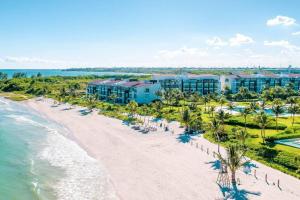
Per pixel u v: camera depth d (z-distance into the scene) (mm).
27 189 52281
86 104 153875
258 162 62969
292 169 59031
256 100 173375
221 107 140875
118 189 52438
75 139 87812
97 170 61781
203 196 48688
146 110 123188
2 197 48719
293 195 48406
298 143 75125
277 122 101875
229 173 57156
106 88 180000
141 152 72062
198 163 63281
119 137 86750
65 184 54719
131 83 167625
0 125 109250
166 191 51000
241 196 48188
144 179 56219
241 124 97250
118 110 132000
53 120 120438
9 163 66062
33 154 73062
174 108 134875
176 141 80438
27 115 134500
